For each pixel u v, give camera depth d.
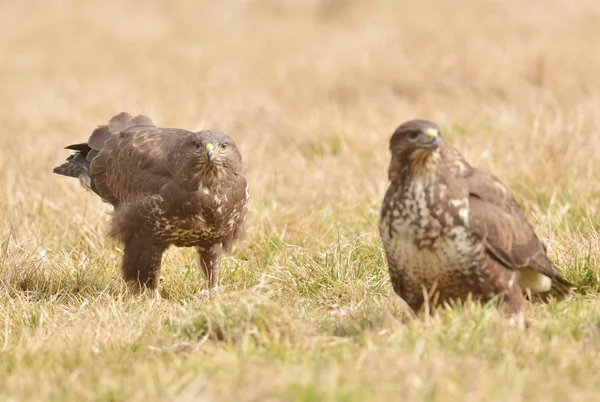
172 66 28.92
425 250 9.40
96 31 34.38
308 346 9.24
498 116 19.08
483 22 27.88
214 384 7.98
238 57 29.53
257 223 14.09
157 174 12.05
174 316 10.52
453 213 9.29
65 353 9.28
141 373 8.57
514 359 8.41
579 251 11.64
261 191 15.79
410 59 24.25
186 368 8.52
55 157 18.19
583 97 20.41
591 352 8.66
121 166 12.46
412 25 28.02
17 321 10.82
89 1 39.16
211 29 34.38
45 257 12.97
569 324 9.41
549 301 10.34
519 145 16.39
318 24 33.78
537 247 9.97
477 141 17.19
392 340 8.95
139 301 11.51
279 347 8.89
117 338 9.63
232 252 13.25
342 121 19.91
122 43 32.50
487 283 9.55
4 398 8.13
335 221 14.28
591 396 7.69
